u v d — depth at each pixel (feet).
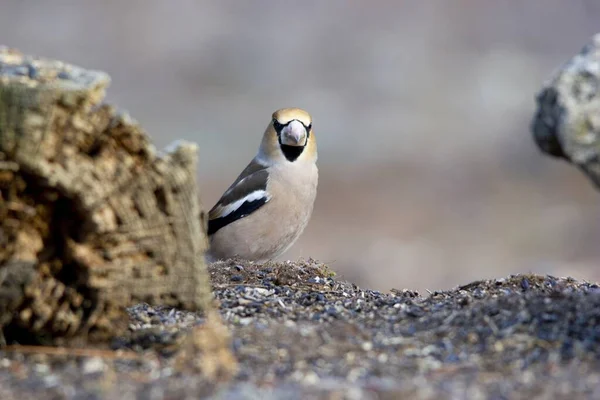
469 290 31.65
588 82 25.41
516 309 25.71
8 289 22.93
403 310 27.61
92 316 23.75
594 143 25.11
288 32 152.76
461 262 77.05
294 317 27.50
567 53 148.46
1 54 24.67
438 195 96.78
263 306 28.81
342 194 96.43
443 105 127.85
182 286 24.00
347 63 143.95
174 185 23.34
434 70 141.28
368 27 156.56
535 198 94.94
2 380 22.26
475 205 93.30
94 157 22.89
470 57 146.92
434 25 155.74
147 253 23.67
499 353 23.49
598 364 22.53
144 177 23.11
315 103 128.36
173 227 23.63
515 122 118.73
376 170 104.32
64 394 21.34
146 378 22.33
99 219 22.74
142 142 22.99
